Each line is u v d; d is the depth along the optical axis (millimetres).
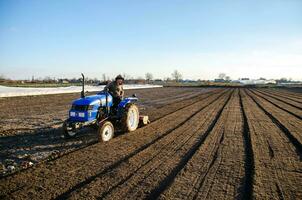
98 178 5398
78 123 8008
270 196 4766
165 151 7348
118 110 9352
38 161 6480
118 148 7562
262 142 8461
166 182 5297
